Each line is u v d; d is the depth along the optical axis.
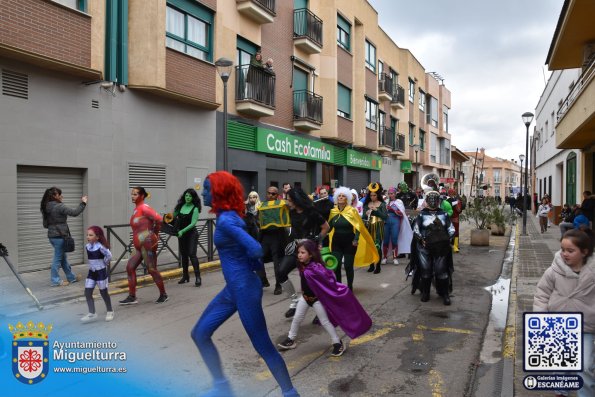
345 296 5.15
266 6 16.72
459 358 5.18
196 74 13.56
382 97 30.16
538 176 37.19
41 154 9.81
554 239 17.81
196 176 14.01
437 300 7.92
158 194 12.73
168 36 12.98
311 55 21.00
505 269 11.21
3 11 8.76
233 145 15.68
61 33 9.88
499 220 18.92
